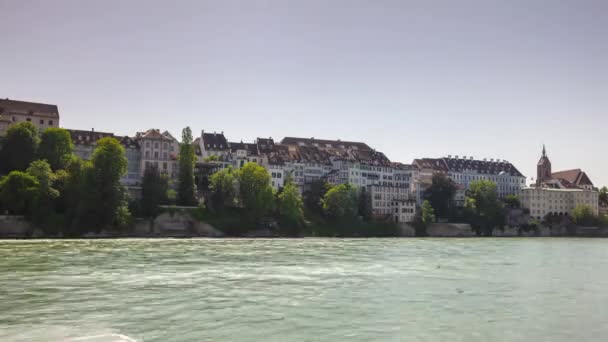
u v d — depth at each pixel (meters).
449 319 39.97
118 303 43.12
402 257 87.81
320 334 35.03
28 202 118.94
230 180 154.62
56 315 38.53
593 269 74.38
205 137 199.50
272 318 39.19
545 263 82.56
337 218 171.62
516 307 44.97
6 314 38.62
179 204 149.12
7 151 139.25
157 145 169.50
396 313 41.72
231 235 146.12
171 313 40.03
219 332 34.94
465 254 97.44
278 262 75.81
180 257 79.19
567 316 41.66
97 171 126.00
